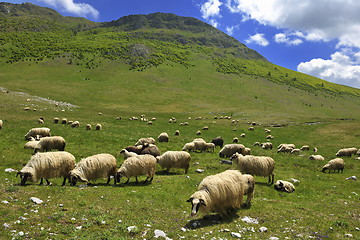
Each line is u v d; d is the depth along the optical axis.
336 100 172.88
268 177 19.12
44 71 139.38
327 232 8.78
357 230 9.09
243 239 7.96
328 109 139.00
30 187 11.68
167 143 33.03
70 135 30.94
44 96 83.94
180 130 48.81
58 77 131.38
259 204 12.04
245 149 27.30
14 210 8.79
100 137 31.27
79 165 13.56
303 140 48.19
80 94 102.00
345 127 59.72
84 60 172.50
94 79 137.00
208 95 131.75
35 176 12.16
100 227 8.25
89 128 38.50
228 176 10.41
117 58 189.00
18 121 38.00
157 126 50.97
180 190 13.99
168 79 158.12
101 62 172.75
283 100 142.62
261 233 8.61
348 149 33.94
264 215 10.43
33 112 48.47
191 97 122.50
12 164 17.28
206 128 52.06
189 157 18.69
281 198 14.35
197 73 184.00
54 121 41.69
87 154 22.36
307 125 62.72
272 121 66.44
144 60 196.25
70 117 49.59
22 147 22.89
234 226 9.16
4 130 30.31
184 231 8.48
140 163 14.81
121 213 9.58
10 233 7.24
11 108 48.22
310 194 15.66
